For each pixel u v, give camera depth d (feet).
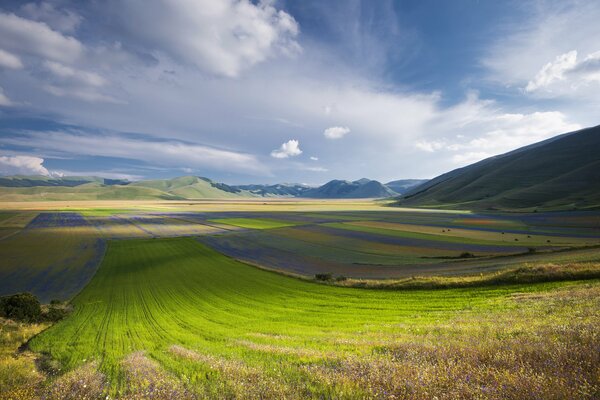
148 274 147.64
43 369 44.96
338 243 238.89
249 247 224.74
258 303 91.97
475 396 17.98
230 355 38.55
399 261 165.58
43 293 124.26
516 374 20.02
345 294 95.81
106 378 33.40
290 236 279.90
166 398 24.02
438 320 53.72
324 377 24.39
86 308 98.43
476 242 230.48
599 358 20.97
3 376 36.29
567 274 79.00
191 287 119.14
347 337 46.47
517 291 73.87
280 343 45.60
